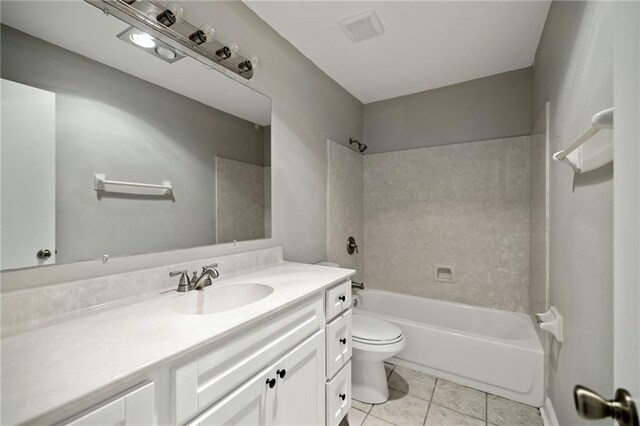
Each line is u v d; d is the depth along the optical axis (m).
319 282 1.28
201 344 0.71
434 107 2.64
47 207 0.88
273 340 0.98
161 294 1.11
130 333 0.75
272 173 1.78
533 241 2.07
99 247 1.00
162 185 1.21
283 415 1.02
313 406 1.19
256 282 1.29
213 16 1.41
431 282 2.64
